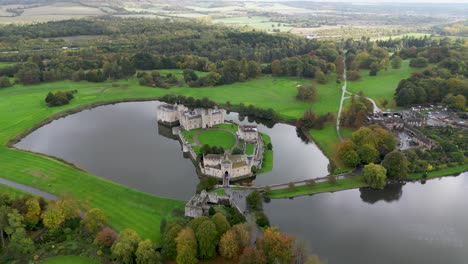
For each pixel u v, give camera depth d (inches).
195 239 6461.6
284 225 7795.3
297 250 6333.7
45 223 7003.0
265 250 6279.5
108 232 6811.0
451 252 7121.1
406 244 7313.0
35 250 6697.8
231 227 6850.4
